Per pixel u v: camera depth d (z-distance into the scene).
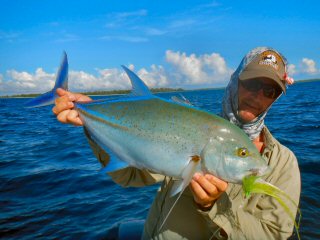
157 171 0.77
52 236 1.59
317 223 1.52
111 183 2.33
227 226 0.78
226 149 0.74
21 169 2.86
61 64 0.89
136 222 1.45
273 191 0.72
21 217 1.81
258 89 0.88
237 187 0.88
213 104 10.36
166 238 0.91
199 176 0.73
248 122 0.93
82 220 1.75
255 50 0.94
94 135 0.87
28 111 13.96
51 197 2.12
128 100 0.83
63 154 3.51
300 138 3.61
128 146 0.80
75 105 0.89
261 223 0.82
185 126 0.75
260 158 0.76
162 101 0.80
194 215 0.89
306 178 2.14
